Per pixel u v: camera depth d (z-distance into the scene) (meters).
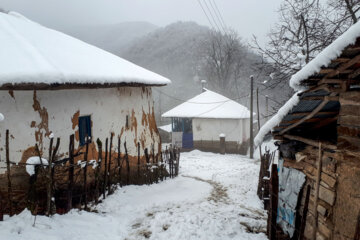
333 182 4.14
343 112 3.96
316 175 4.63
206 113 22.73
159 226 6.25
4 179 5.98
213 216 7.05
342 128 3.98
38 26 9.01
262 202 8.88
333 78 3.82
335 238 4.04
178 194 9.17
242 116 22.11
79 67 7.31
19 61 6.06
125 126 9.98
